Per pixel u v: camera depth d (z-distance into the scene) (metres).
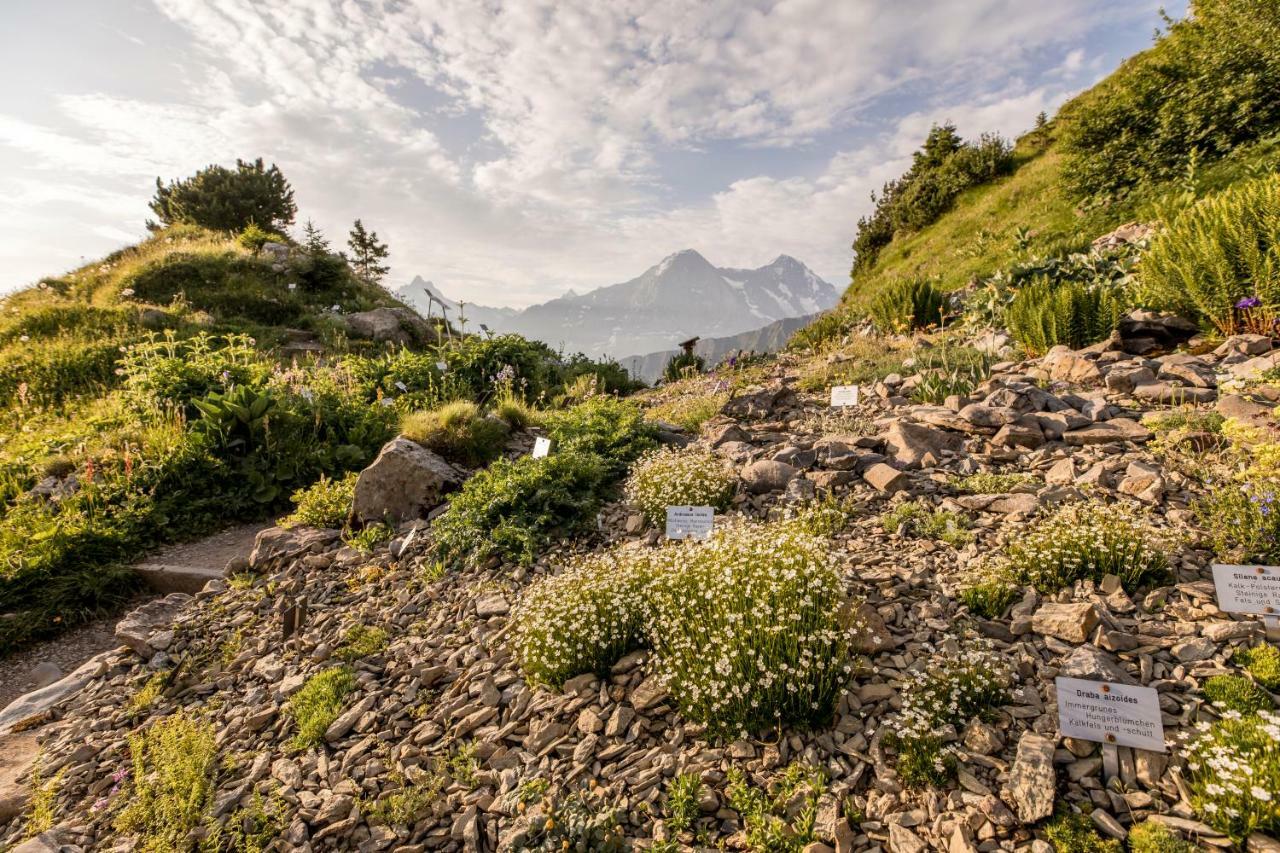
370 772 3.62
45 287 20.97
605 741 3.49
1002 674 3.19
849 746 3.10
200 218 34.09
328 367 13.41
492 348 13.86
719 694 3.35
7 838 3.63
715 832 2.85
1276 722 2.46
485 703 4.02
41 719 4.69
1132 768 2.67
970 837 2.53
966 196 21.53
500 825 3.11
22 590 6.38
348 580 5.96
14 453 9.48
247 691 4.62
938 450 6.13
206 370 10.79
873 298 16.19
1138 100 13.24
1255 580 3.20
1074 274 9.93
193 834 3.32
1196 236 7.42
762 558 3.97
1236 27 12.22
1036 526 4.44
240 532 8.07
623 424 8.32
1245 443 4.23
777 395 9.02
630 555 4.93
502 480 6.71
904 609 3.97
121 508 7.68
